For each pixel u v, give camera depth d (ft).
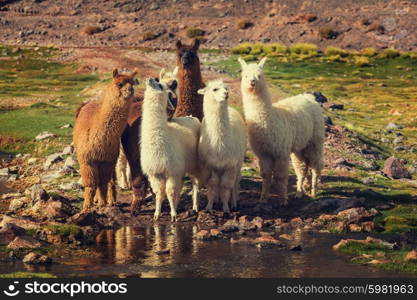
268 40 232.12
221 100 42.75
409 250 37.06
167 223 44.21
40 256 33.86
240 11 258.37
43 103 102.68
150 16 258.37
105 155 45.96
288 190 55.11
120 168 54.70
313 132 52.01
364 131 92.32
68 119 84.38
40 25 249.55
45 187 55.83
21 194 53.67
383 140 87.25
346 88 147.54
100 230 42.19
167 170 43.11
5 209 48.78
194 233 41.34
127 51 185.16
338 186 55.57
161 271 32.30
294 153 51.70
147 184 47.50
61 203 45.80
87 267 33.06
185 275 31.60
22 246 36.19
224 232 41.68
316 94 117.80
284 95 104.73
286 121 48.24
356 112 114.73
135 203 46.70
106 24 251.80
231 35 239.30
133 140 47.24
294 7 257.34
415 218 44.70
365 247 37.14
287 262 34.35
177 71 50.16
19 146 73.26
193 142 46.03
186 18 256.32
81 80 146.41
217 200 48.85
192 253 36.19
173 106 47.62
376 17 240.73
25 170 64.18
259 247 37.70
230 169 44.83
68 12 264.52
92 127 45.65
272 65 178.70
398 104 126.11
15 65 179.52
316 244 38.75
